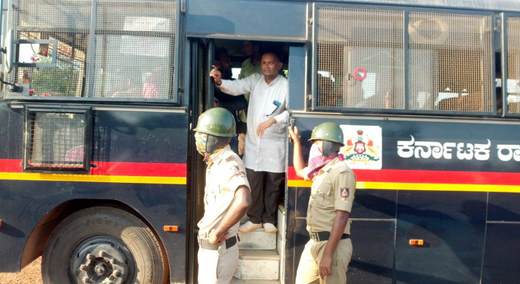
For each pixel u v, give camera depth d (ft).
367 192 11.69
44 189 11.21
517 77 12.15
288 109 11.69
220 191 8.28
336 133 9.66
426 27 12.01
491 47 12.09
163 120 11.36
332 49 11.72
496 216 11.97
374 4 11.89
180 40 11.51
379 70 11.81
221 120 8.39
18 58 11.18
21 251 11.20
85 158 11.14
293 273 11.49
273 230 12.77
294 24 11.83
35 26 11.31
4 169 11.19
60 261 11.73
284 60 14.84
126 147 11.29
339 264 9.29
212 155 8.47
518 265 12.05
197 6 11.68
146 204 11.32
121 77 11.32
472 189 11.89
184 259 11.39
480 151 11.94
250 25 11.73
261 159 12.69
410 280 11.80
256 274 12.09
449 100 11.93
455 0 12.23
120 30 11.36
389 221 11.73
